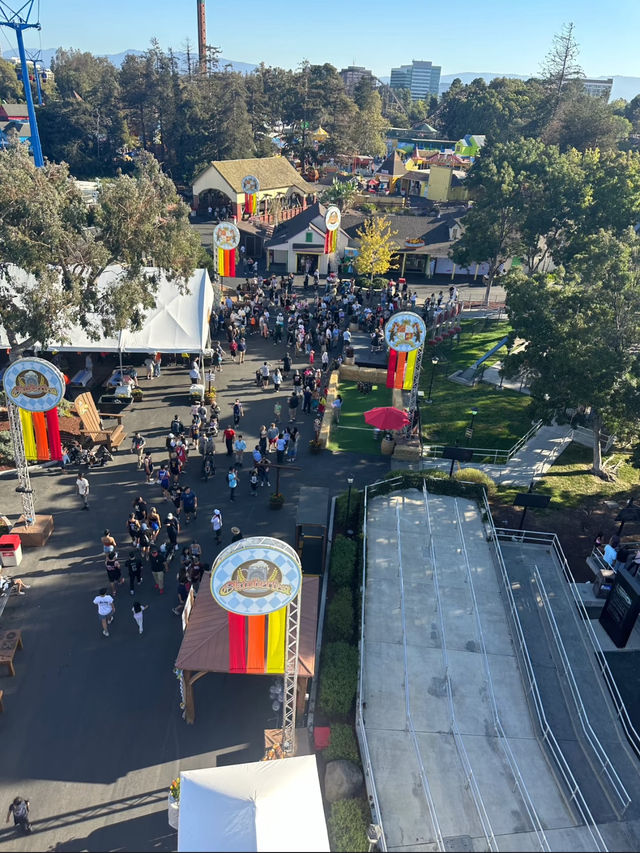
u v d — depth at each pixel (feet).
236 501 84.17
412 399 101.91
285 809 37.70
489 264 204.64
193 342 112.27
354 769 47.57
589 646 63.77
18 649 60.23
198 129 348.38
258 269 200.23
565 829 44.16
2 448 90.12
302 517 69.82
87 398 98.27
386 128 532.32
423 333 94.58
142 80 392.06
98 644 61.46
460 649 60.13
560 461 99.19
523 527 81.25
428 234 210.18
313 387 109.09
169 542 71.46
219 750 51.75
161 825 46.24
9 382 69.10
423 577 69.21
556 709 56.03
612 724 55.31
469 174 211.20
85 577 69.77
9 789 48.19
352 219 216.95
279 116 465.06
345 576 68.69
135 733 52.85
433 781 47.32
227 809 37.35
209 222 257.96
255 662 48.93
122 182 93.35
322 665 58.54
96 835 45.39
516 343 143.43
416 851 41.98
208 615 56.08
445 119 545.44
